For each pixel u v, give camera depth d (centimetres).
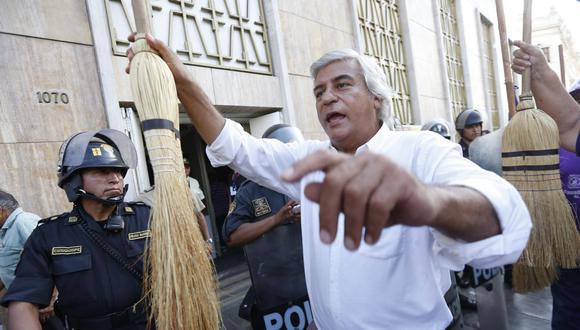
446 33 1216
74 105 335
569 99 183
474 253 75
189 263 109
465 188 74
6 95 297
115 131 173
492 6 1595
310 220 129
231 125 147
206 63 464
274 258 198
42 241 154
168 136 109
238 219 212
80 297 149
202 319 111
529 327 332
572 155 208
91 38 352
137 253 156
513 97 246
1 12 297
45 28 321
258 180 158
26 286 145
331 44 681
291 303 195
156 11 414
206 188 630
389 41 898
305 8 628
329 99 127
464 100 1298
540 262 178
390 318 112
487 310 253
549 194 178
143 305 153
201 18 464
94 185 154
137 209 171
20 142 302
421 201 54
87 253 152
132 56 115
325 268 121
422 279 109
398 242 107
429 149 107
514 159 188
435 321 115
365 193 48
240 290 431
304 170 47
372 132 131
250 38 532
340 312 117
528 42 189
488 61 1558
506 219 73
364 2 801
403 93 940
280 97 563
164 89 109
